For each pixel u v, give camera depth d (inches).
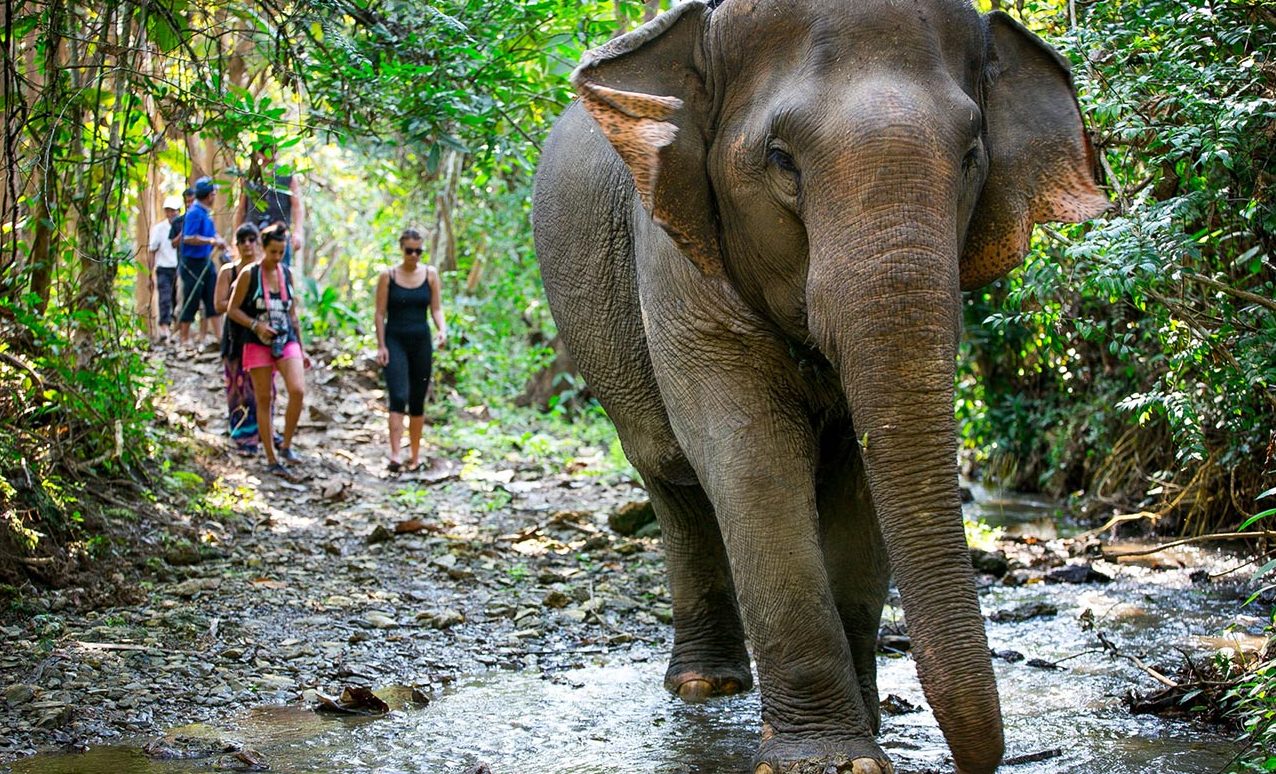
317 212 781.9
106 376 304.5
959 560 133.3
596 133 211.2
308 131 270.5
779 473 164.2
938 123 139.9
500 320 653.9
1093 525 358.9
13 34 260.4
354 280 773.9
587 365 212.5
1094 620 252.1
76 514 272.7
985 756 129.8
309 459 419.5
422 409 430.6
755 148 151.9
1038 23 249.3
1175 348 253.4
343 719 197.9
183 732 190.2
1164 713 194.2
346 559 302.0
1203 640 232.8
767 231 153.3
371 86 264.8
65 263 332.5
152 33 269.1
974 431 440.5
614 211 200.4
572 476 427.5
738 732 191.0
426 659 231.0
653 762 177.9
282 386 509.4
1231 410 251.3
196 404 458.0
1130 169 235.9
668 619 259.8
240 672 218.2
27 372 285.1
